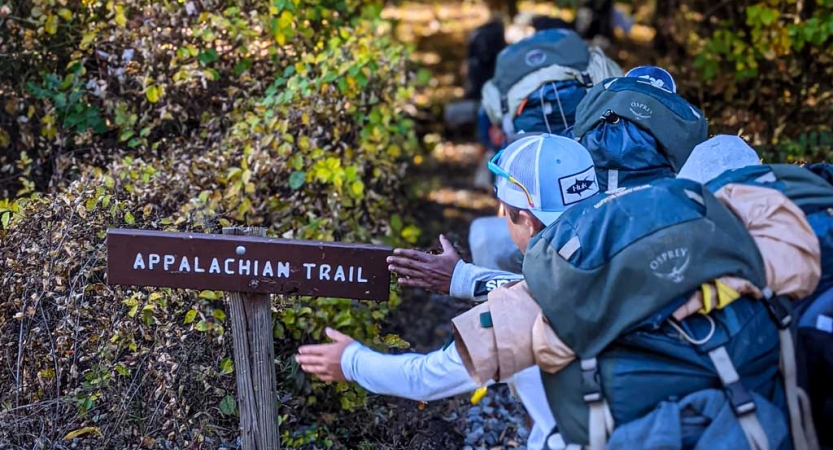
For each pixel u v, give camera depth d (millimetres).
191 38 4254
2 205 3455
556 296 2242
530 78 4617
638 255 2219
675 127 3199
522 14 10031
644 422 2162
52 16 4191
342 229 4312
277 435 3043
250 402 3000
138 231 2836
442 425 4059
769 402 2225
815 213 2449
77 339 3336
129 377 3410
